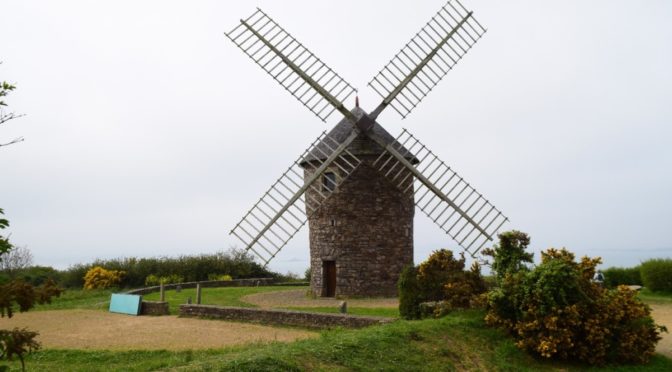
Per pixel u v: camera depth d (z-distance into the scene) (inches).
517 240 609.9
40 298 233.0
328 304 893.2
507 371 473.1
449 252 652.1
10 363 477.4
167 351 511.8
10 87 262.5
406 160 925.8
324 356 410.9
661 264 960.3
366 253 987.3
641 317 527.5
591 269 556.7
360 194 992.2
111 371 425.4
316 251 1031.0
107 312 869.8
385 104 933.2
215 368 353.1
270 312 711.1
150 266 1535.4
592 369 487.8
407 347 469.7
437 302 624.4
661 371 494.3
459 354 483.8
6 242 234.1
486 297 558.3
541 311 505.4
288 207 907.4
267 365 366.6
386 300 937.5
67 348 549.3
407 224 1026.7
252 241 892.6
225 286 1395.2
